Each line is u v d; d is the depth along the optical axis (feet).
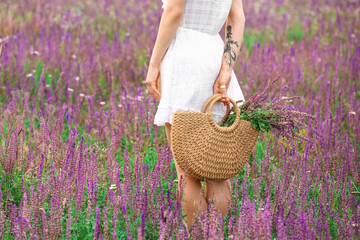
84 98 16.76
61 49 21.97
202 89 9.33
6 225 9.27
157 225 9.51
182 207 9.74
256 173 12.26
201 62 9.27
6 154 11.10
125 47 23.03
